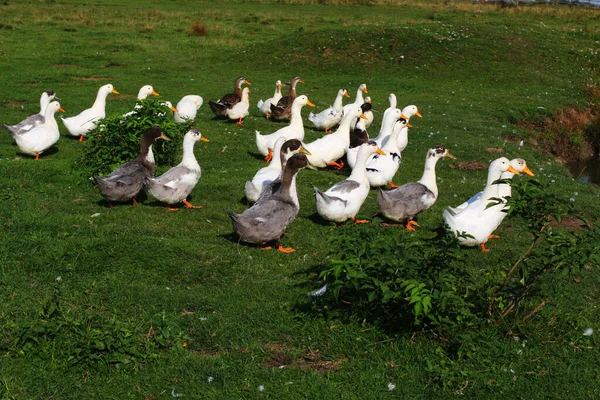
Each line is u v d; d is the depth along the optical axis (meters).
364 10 41.25
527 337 5.75
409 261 5.57
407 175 12.09
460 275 5.86
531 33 29.61
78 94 18.14
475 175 12.57
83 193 9.47
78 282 6.46
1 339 5.32
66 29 29.95
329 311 5.98
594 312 6.53
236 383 4.98
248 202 9.38
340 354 5.45
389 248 5.66
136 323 5.65
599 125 20.34
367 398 4.83
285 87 21.84
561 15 38.69
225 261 7.15
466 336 5.30
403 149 13.94
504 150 14.97
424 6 43.56
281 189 7.72
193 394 4.82
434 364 5.23
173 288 6.48
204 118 16.25
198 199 9.57
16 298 6.03
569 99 22.44
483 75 24.69
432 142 15.20
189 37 30.25
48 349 5.17
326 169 12.20
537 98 21.78
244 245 7.70
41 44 26.44
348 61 25.69
